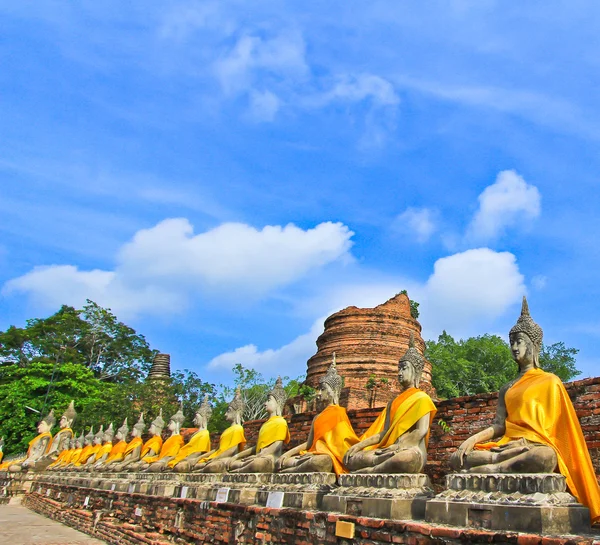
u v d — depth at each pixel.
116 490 21.30
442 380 55.47
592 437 10.91
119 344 67.00
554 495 6.92
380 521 8.45
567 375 54.78
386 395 28.80
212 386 48.53
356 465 10.21
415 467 9.43
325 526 9.65
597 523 7.66
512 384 8.68
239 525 12.45
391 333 34.34
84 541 18.69
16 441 50.47
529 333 8.83
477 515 7.35
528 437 7.81
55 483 30.50
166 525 16.00
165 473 19.31
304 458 12.16
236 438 17.06
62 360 59.41
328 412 12.78
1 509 31.48
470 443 8.31
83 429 39.69
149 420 43.03
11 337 60.00
